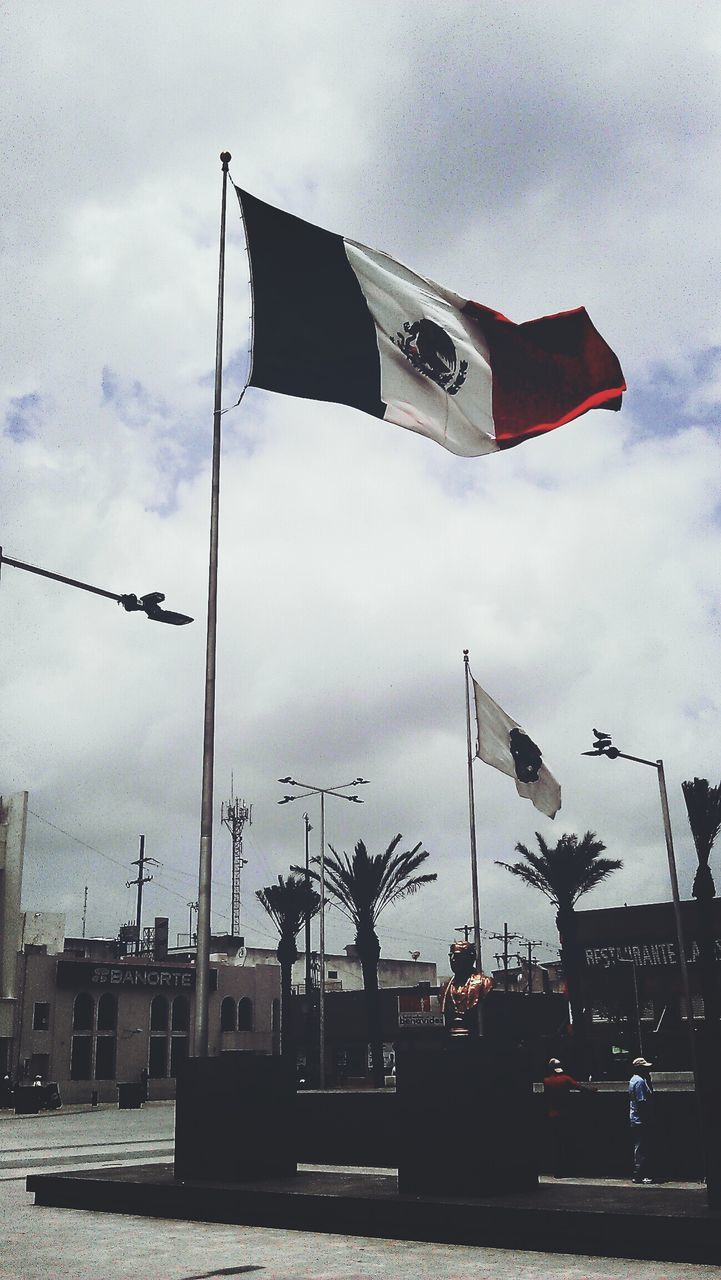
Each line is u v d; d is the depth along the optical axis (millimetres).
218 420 17031
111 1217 12977
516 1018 49750
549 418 15852
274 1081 13945
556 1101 16281
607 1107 15977
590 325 15828
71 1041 55594
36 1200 14156
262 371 15133
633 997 53938
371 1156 17500
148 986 59656
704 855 46125
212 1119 13602
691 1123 15125
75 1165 19141
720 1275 9008
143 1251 10492
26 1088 42938
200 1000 14602
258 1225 12234
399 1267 9570
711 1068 10609
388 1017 66812
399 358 15719
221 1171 13359
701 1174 14883
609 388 15805
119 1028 58000
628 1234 10094
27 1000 54156
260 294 15328
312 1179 13570
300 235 15719
